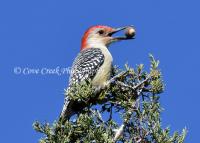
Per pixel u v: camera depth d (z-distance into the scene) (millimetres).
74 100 12633
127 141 11258
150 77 12133
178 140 11109
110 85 12906
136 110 11602
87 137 11328
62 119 11961
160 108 11578
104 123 11703
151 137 11320
